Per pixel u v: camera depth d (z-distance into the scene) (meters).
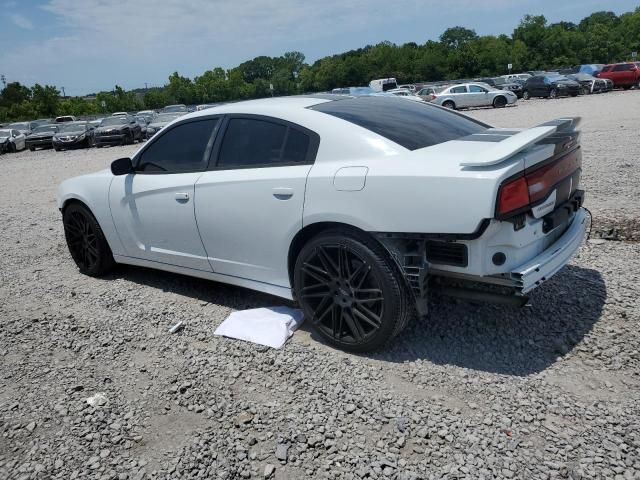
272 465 2.45
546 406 2.73
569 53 84.31
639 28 87.50
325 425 2.70
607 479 2.24
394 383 3.02
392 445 2.53
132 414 2.91
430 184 2.83
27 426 2.87
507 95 30.84
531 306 3.75
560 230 3.37
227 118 3.93
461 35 109.44
